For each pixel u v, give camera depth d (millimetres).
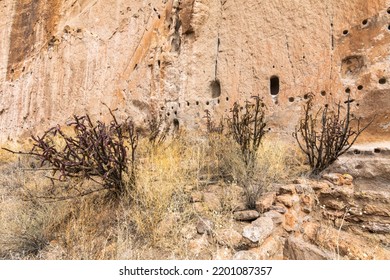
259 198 2664
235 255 1920
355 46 4016
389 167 3014
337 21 4246
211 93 5887
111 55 8250
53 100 9703
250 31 5340
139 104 6871
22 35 12812
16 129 11156
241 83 5301
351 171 3336
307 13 4590
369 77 3811
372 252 2318
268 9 5121
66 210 2719
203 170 3623
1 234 2416
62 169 2525
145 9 7641
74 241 2322
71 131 7684
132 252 2049
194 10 6133
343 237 2592
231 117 5285
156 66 6586
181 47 6367
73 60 9344
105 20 8906
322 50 4344
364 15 3971
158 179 2881
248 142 3777
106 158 2748
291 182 3273
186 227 2281
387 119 3604
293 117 4500
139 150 4531
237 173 3191
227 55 5641
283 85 4707
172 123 6195
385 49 3748
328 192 3055
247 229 2088
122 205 2561
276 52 4883
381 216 2762
